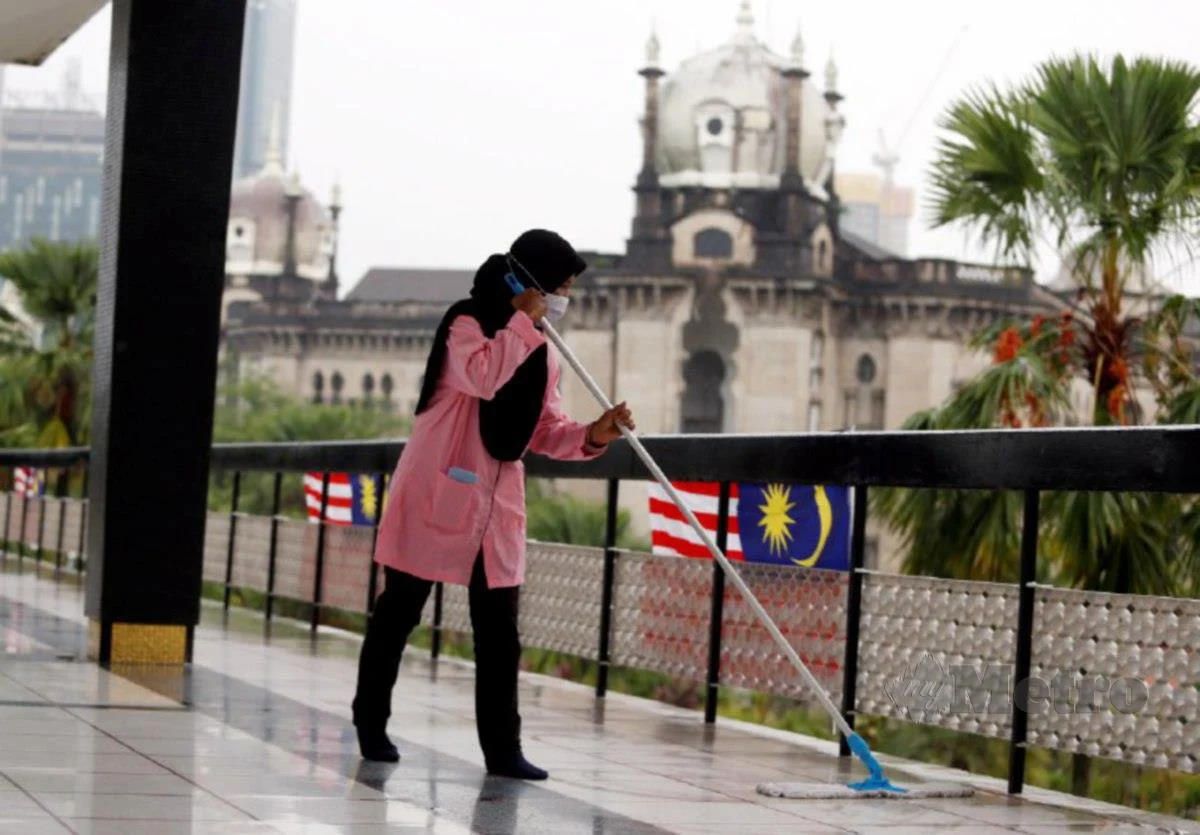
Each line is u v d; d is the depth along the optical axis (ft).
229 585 37.65
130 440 23.06
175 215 23.00
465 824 12.29
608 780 15.01
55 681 20.48
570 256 14.87
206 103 22.99
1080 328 42.70
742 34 341.62
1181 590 35.53
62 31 27.50
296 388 384.06
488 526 14.98
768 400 320.91
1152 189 41.60
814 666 18.34
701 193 325.21
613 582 22.30
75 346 128.47
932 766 17.25
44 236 127.34
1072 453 14.47
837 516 18.17
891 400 325.42
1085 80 41.27
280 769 14.37
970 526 37.27
